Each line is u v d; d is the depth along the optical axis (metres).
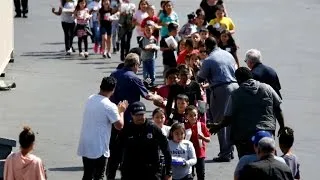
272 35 67.56
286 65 56.28
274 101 29.16
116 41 59.12
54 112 42.03
